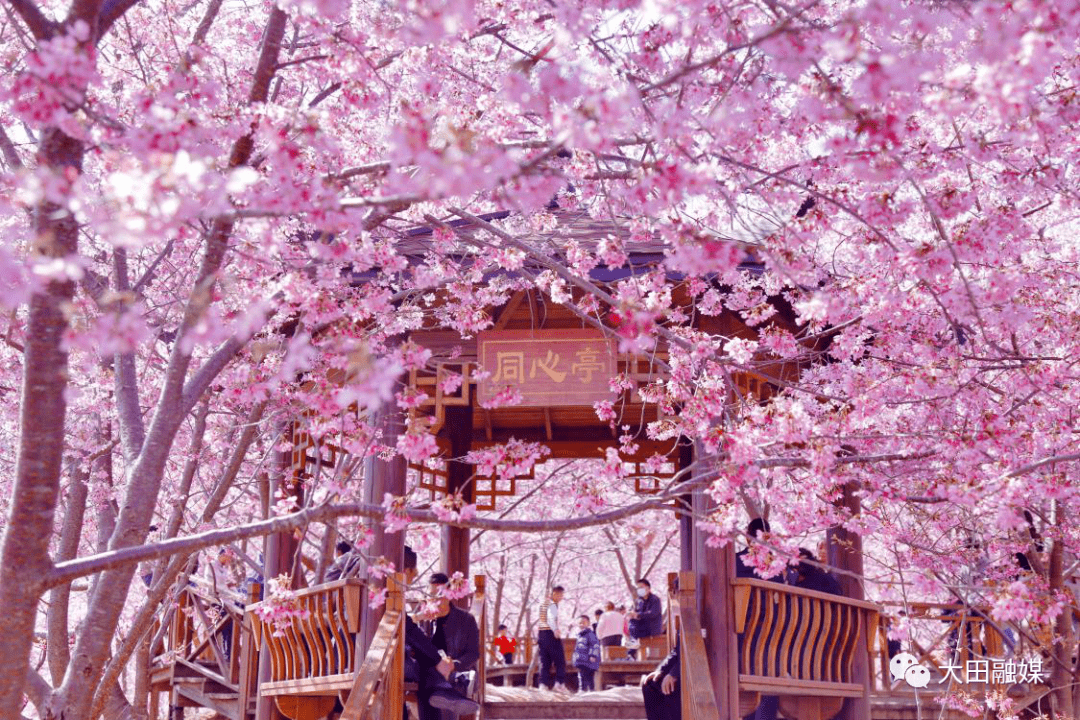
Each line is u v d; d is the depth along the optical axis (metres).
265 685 9.84
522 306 9.75
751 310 8.05
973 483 5.76
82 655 6.30
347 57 6.54
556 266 6.59
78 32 4.32
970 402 7.79
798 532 6.80
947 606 10.07
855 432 7.46
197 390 6.59
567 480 22.59
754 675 8.85
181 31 9.96
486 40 8.89
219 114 5.88
